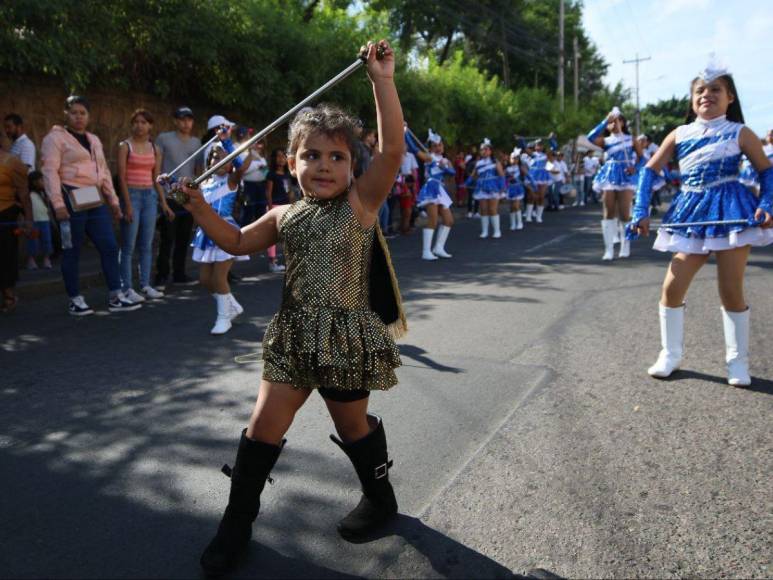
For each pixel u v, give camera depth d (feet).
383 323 7.71
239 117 42.80
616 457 9.92
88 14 29.40
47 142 19.74
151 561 7.68
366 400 7.88
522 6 116.26
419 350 15.71
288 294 7.54
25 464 10.22
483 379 13.55
